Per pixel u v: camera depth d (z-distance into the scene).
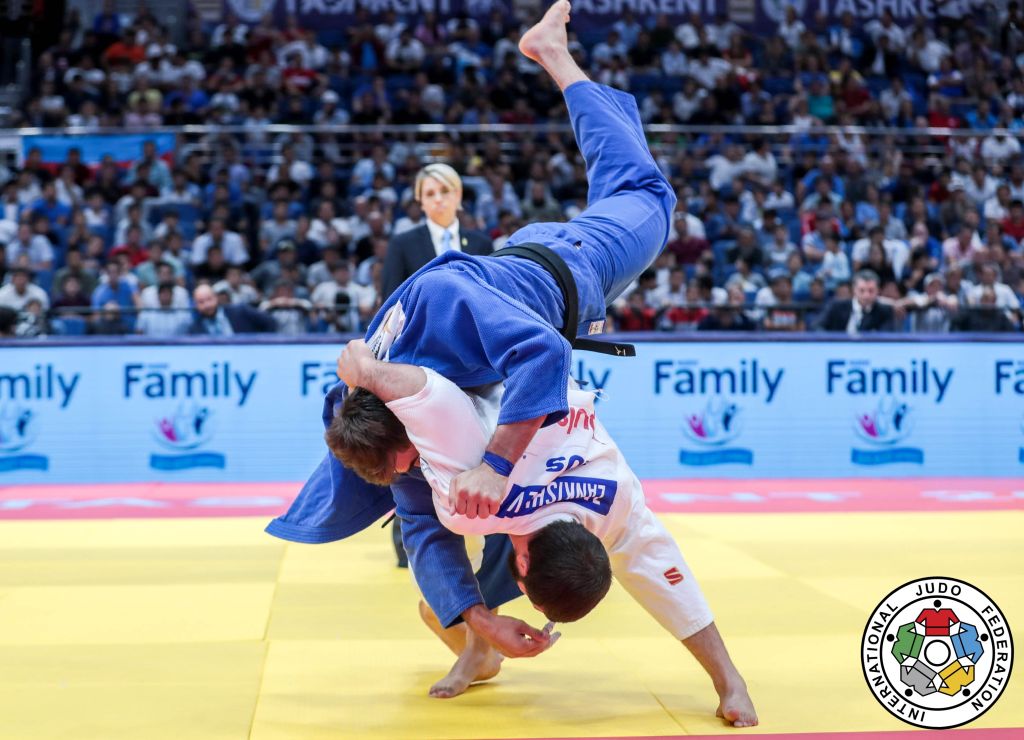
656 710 3.26
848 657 3.82
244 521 7.11
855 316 10.34
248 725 3.12
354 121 15.46
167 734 3.04
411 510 3.21
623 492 3.06
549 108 16.09
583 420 3.10
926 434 9.52
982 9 19.16
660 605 3.14
